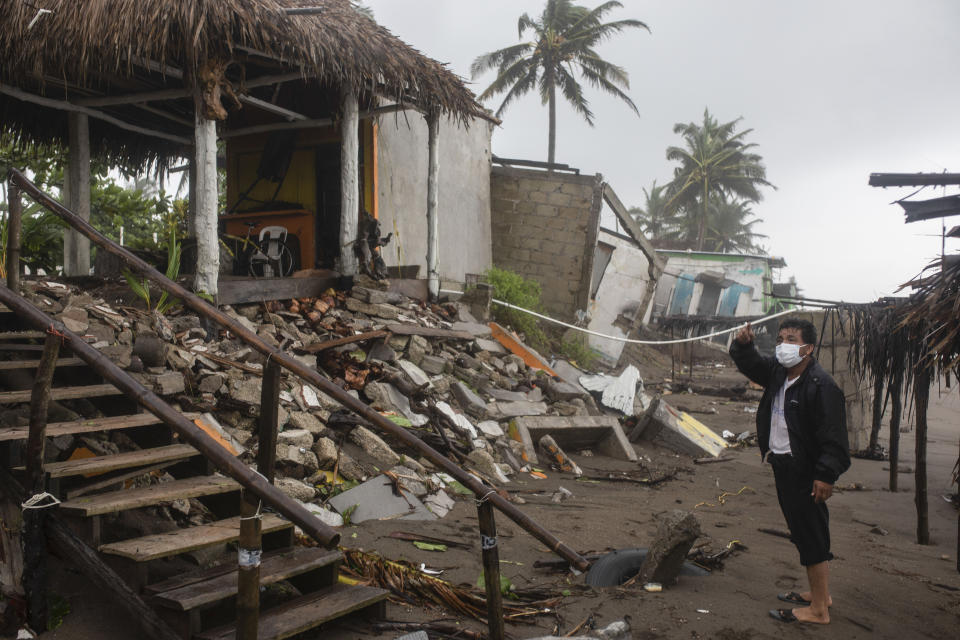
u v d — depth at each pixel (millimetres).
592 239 16438
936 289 5137
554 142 38906
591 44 37906
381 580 4113
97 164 11867
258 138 12414
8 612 3236
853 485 9164
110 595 3205
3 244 6488
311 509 5367
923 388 6445
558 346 16047
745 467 10227
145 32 6238
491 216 17062
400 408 7680
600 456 10078
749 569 5102
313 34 7629
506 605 4004
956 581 5219
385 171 12430
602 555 4969
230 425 5895
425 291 11289
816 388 4031
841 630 3957
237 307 7996
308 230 11859
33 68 6895
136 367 5547
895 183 5328
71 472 3496
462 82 10344
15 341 4969
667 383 22562
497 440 8547
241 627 2510
